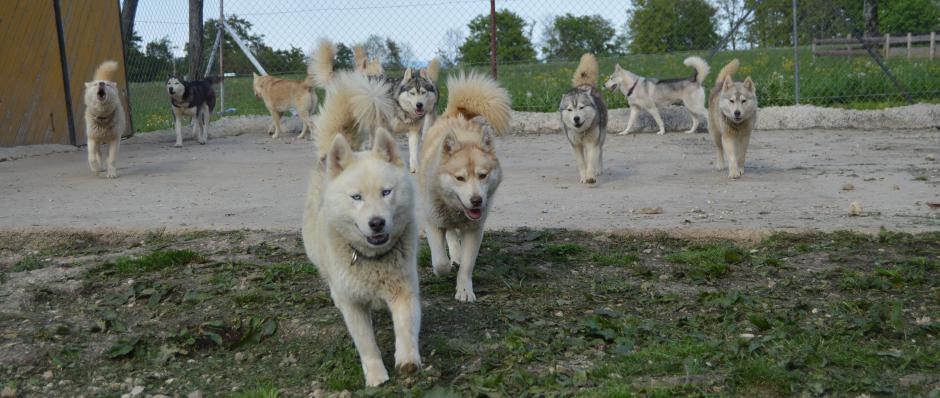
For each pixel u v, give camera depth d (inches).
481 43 1268.5
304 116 564.1
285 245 231.5
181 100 515.8
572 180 356.5
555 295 184.7
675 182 341.7
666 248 226.5
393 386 134.8
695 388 128.8
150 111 663.8
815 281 190.2
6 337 163.2
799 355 140.8
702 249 223.8
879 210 262.5
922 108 538.6
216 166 415.8
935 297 172.4
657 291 186.2
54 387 145.1
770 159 408.5
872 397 125.2
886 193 295.7
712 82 669.9
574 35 1010.1
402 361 137.6
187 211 288.7
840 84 596.1
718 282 192.4
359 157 148.3
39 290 191.6
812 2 707.4
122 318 177.2
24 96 483.8
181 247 232.1
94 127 371.2
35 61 492.1
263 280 197.0
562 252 219.0
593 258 213.3
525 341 153.3
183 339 163.2
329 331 163.2
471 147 190.4
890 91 591.5
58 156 467.5
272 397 133.9
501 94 234.8
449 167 183.8
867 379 129.7
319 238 152.1
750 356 142.3
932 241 216.4
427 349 152.3
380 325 168.6
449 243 212.2
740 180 341.1
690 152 450.9
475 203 176.7
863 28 1009.5
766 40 780.6
